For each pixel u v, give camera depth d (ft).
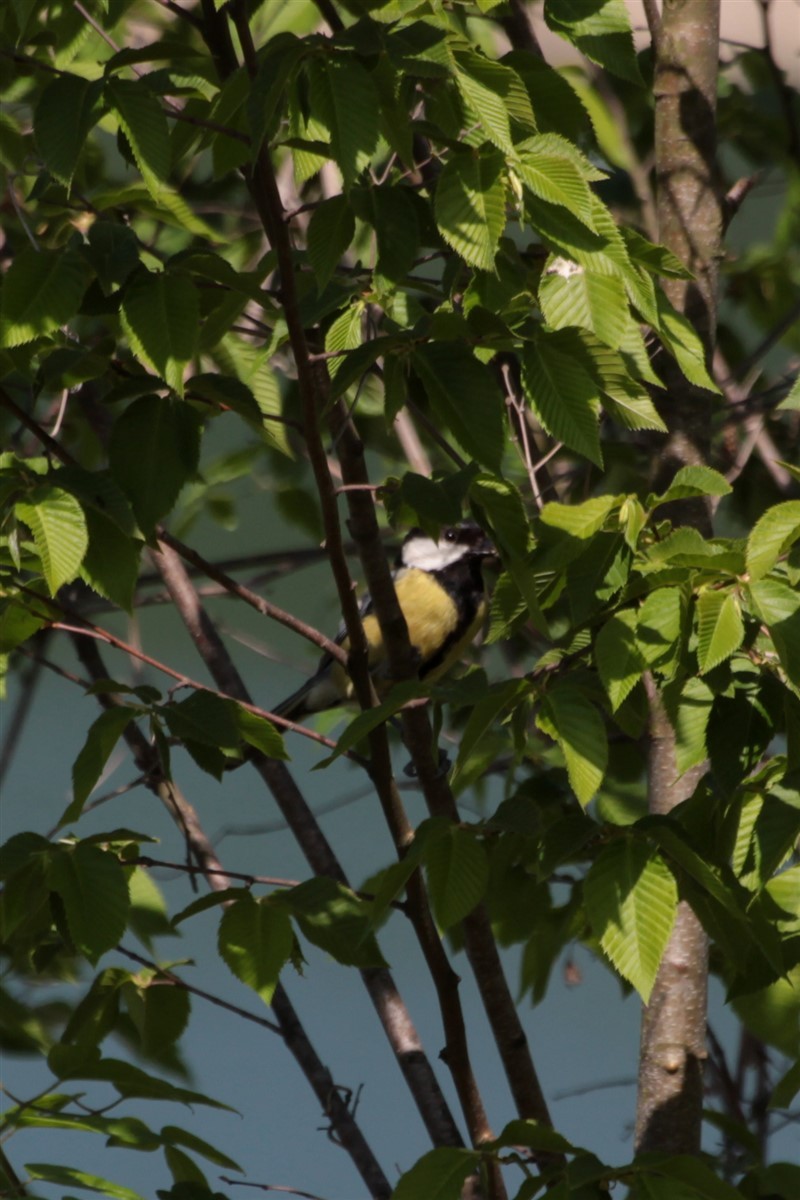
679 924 20.56
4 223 26.05
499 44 28.94
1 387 17.31
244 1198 31.78
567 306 15.97
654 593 15.17
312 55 14.38
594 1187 14.48
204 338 18.58
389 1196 20.39
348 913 17.34
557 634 25.72
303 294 19.70
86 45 26.05
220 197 31.45
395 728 28.60
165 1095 16.79
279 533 46.42
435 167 23.44
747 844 16.11
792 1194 17.57
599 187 28.76
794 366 29.58
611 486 28.55
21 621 19.08
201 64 19.30
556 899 25.52
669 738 21.45
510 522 16.08
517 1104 19.47
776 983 20.04
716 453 29.12
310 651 34.55
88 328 25.16
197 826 23.91
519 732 17.28
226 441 32.96
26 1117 16.34
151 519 16.33
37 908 17.07
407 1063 20.75
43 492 16.15
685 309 23.47
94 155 29.37
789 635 14.43
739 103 31.37
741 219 35.81
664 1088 20.20
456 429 15.57
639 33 32.14
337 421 19.34
